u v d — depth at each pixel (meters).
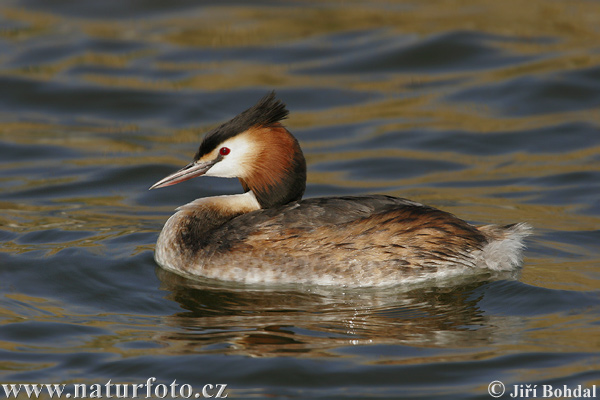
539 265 12.85
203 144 13.24
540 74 22.39
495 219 15.30
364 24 25.80
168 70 23.38
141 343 10.58
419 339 10.54
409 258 12.11
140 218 15.88
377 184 17.72
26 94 22.20
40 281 12.63
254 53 24.28
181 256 12.93
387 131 20.39
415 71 23.27
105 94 22.14
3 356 10.29
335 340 10.54
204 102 21.89
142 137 20.39
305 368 9.86
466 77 22.81
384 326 10.93
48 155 19.41
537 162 18.58
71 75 23.00
